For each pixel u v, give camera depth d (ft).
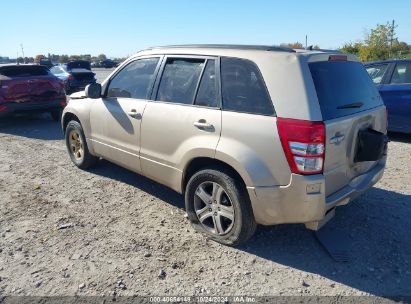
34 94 30.48
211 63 12.07
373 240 12.33
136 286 10.08
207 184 12.08
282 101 10.16
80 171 19.06
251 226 11.39
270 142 10.23
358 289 9.99
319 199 10.06
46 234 12.73
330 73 11.07
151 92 13.99
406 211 14.37
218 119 11.34
